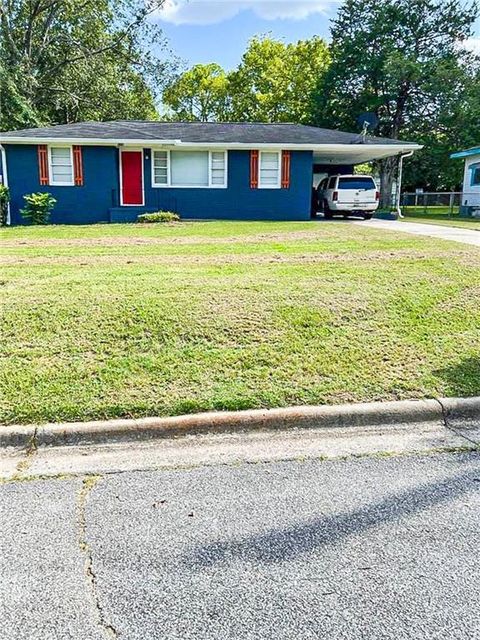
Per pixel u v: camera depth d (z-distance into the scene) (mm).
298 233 11352
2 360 4066
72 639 1748
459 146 26875
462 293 5785
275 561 2133
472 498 2617
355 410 3508
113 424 3295
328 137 17531
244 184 17031
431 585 2004
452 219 18938
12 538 2277
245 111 40531
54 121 28359
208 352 4289
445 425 3516
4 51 23891
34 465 2963
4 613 1856
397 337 4688
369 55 27469
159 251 8352
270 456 3066
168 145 16000
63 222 16156
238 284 5828
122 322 4711
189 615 1853
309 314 5031
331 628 1797
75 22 26422
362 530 2346
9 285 5711
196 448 3176
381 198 29422
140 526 2367
